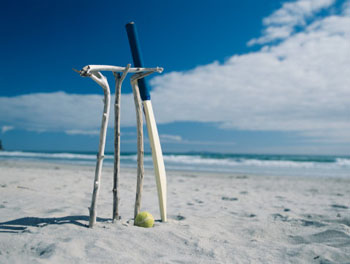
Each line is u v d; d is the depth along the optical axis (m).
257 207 1.58
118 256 0.79
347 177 4.06
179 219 1.28
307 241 1.02
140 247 0.87
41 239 0.87
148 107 1.14
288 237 1.07
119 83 1.08
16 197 1.44
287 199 1.88
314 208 1.55
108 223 1.06
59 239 0.87
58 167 4.32
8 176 2.30
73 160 7.26
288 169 5.98
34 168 3.81
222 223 1.22
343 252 0.87
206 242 0.95
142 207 1.48
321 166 7.05
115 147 1.11
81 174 3.08
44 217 1.11
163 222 1.15
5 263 0.72
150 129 1.15
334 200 1.86
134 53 1.13
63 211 1.22
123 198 1.70
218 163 7.84
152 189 2.19
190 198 1.84
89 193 1.78
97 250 0.81
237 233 1.11
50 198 1.47
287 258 0.84
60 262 0.73
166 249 0.88
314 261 0.83
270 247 0.93
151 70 1.11
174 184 2.69
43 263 0.71
